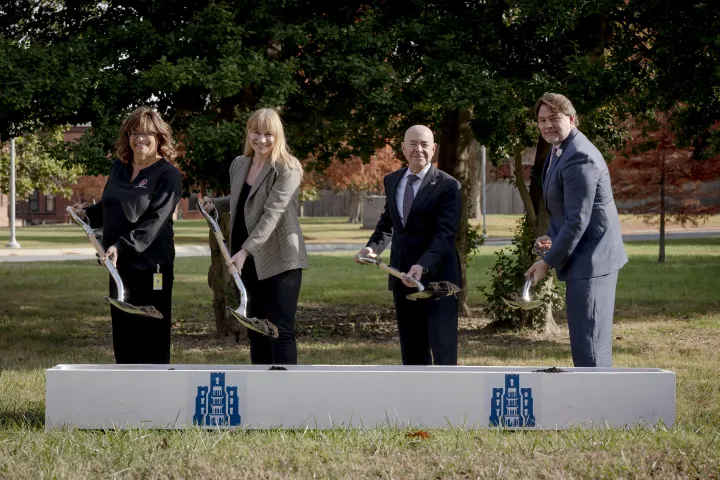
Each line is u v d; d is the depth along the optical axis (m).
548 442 4.65
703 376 7.50
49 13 10.60
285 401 4.90
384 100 9.36
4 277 19.31
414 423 4.91
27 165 28.50
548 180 5.50
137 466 4.25
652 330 11.22
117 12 10.20
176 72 8.85
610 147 13.07
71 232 49.16
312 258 25.84
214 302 10.74
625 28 10.53
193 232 46.47
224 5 9.29
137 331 5.69
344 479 4.09
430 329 5.79
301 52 10.01
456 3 10.37
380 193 58.66
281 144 5.72
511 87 9.55
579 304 5.35
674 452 4.45
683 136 12.16
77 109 9.37
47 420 4.85
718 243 32.66
